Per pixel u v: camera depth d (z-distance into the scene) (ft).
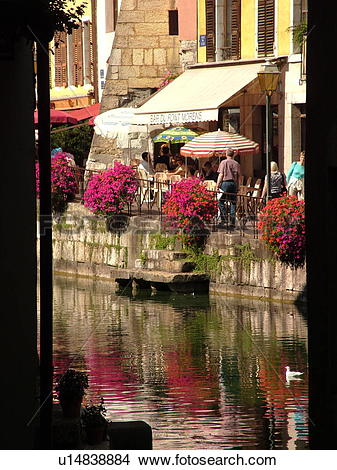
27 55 39.60
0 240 34.63
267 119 89.76
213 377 61.16
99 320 84.23
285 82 112.47
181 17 127.03
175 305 91.25
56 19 37.17
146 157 118.42
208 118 110.42
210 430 48.78
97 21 150.92
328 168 35.35
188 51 126.62
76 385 40.42
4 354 35.17
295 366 64.23
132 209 112.98
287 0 112.98
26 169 39.11
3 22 33.86
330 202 35.50
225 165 100.12
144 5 137.90
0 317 34.63
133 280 101.91
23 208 38.32
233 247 94.32
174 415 51.65
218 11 122.52
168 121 114.52
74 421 39.70
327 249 35.53
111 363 65.87
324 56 35.94
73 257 116.57
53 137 142.20
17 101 37.73
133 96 138.41
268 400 54.80
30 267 39.40
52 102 161.68
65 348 71.82
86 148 144.56
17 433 36.78
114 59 138.41
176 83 122.52
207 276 97.35
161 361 66.33
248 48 118.42
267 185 90.89
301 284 87.51
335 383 35.65
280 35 113.80
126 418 51.06
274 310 86.07
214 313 85.87
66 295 100.53
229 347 71.00
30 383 39.40
